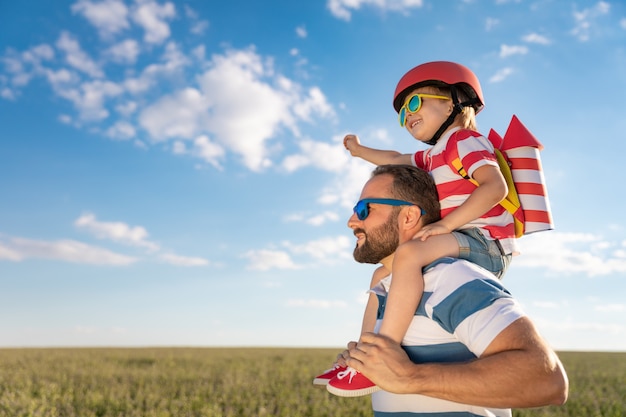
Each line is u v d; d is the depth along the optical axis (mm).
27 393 11672
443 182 2551
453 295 1747
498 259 2291
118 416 9820
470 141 2508
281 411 10258
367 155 3385
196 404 10953
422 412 1802
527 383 1498
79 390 12758
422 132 2795
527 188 2547
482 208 2260
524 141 2590
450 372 1603
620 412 10773
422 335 1843
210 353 33062
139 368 20469
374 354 1746
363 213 2193
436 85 2775
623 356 38125
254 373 18578
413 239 2084
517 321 1601
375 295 2467
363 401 11312
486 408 1781
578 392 13852
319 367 21438
